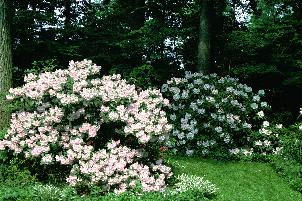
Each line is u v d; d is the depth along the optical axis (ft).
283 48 55.42
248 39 54.70
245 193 32.19
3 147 31.19
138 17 58.44
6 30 38.99
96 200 26.05
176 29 52.31
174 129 44.98
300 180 35.68
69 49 51.16
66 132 31.63
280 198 32.01
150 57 54.13
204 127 45.32
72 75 32.14
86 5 62.49
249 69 52.80
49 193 26.45
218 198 30.27
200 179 32.48
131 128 30.17
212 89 48.06
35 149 30.25
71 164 29.86
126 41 51.67
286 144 42.78
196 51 60.23
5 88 38.52
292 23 54.08
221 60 61.05
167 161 36.19
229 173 37.40
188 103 48.01
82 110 31.60
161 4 57.67
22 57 53.36
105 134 32.55
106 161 29.04
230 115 45.80
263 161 43.50
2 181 29.63
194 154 43.88
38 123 31.19
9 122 37.32
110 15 58.03
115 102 31.53
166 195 27.37
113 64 55.83
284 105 57.77
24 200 26.03
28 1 57.82
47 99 32.45
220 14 60.34
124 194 26.84
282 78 55.52
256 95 48.85
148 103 32.50
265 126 46.29
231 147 45.37
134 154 31.24
